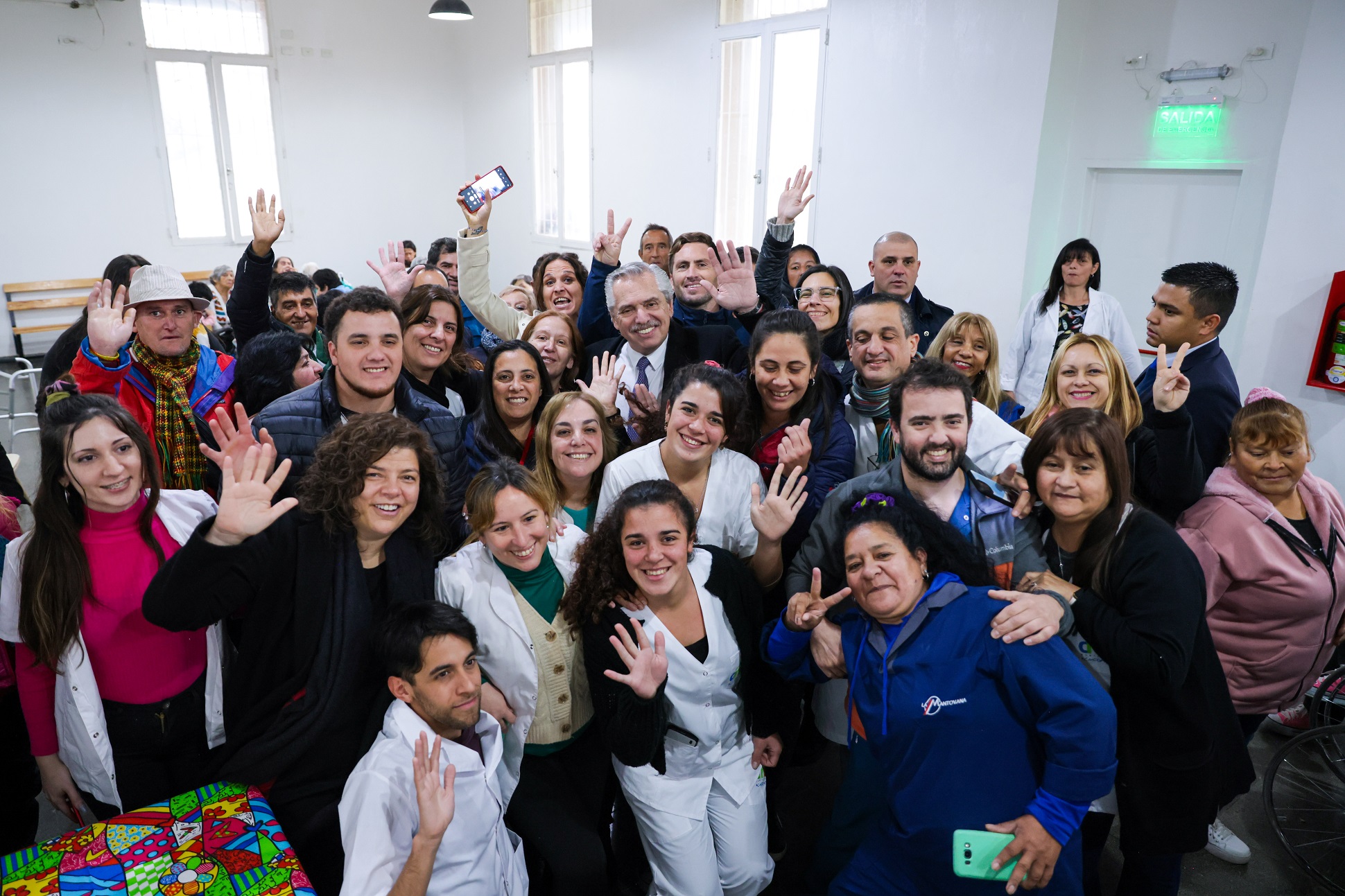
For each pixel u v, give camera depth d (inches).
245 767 73.0
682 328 125.2
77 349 130.0
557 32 371.2
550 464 96.8
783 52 271.6
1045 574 75.6
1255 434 92.0
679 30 307.7
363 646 74.4
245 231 398.0
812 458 97.6
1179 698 71.2
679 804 83.9
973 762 69.8
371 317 89.0
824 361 111.5
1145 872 81.7
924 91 229.3
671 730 83.0
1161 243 203.0
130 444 72.7
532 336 122.6
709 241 154.5
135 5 352.8
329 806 74.5
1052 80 203.5
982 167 219.0
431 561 81.7
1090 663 74.7
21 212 346.0
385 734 69.7
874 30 240.1
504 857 75.5
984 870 67.4
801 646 80.0
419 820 64.7
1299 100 166.1
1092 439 71.2
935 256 234.7
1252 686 97.3
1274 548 91.9
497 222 440.1
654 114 327.3
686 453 90.3
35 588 71.0
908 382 79.7
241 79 382.9
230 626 87.4
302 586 72.7
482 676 83.7
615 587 80.8
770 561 91.8
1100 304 169.6
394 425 75.0
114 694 75.9
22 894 62.3
